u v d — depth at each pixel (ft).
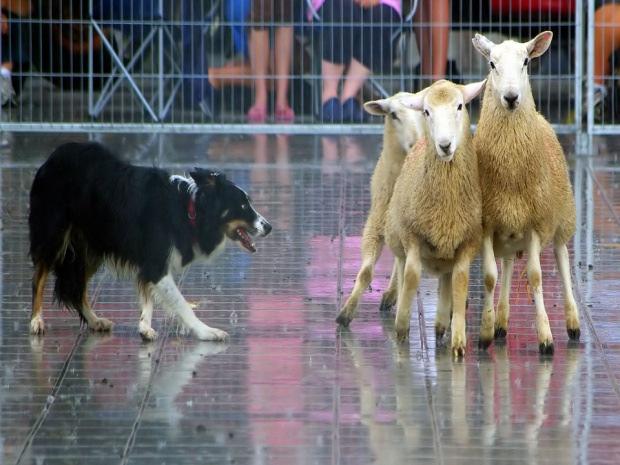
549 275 51.60
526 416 35.04
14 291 49.39
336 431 33.88
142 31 83.20
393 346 42.06
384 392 37.17
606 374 38.93
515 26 80.79
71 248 43.62
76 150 43.39
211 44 82.48
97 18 82.89
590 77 79.66
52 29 83.56
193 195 42.60
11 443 33.12
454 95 39.04
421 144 41.63
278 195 67.46
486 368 39.55
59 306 45.39
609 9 80.89
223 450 32.53
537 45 40.24
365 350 41.60
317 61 82.74
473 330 44.09
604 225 60.49
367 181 71.36
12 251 55.83
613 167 75.10
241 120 83.82
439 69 80.74
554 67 83.20
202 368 39.60
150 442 33.12
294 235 58.85
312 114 83.51
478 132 40.86
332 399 36.52
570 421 34.65
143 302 43.01
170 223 42.47
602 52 81.10
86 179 43.01
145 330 42.83
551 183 40.60
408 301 41.75
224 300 48.01
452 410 35.55
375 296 48.70
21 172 73.67
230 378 38.52
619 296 48.16
